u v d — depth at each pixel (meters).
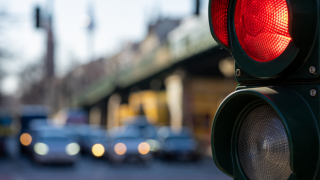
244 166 1.32
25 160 21.98
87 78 78.31
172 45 25.58
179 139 21.89
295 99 1.15
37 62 68.38
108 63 80.94
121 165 19.50
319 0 1.11
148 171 17.09
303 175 1.09
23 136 24.86
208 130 33.91
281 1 1.14
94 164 20.20
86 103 62.44
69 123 44.78
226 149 1.36
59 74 74.75
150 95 45.09
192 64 25.80
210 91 34.16
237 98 1.28
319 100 1.12
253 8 1.22
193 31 22.03
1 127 35.28
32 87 71.94
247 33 1.24
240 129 1.34
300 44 1.11
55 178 14.55
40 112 29.39
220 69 29.47
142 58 33.69
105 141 22.98
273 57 1.17
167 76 32.28
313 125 1.11
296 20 1.09
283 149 1.19
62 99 75.25
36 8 14.24
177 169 17.86
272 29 1.17
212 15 1.28
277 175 1.20
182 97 31.27
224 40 1.29
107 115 63.59
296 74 1.17
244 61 1.24
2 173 16.09
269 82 1.25
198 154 21.19
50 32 66.94
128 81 39.03
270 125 1.23
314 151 1.09
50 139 19.25
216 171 16.97
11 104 137.75
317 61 1.11
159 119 42.88
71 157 18.81
